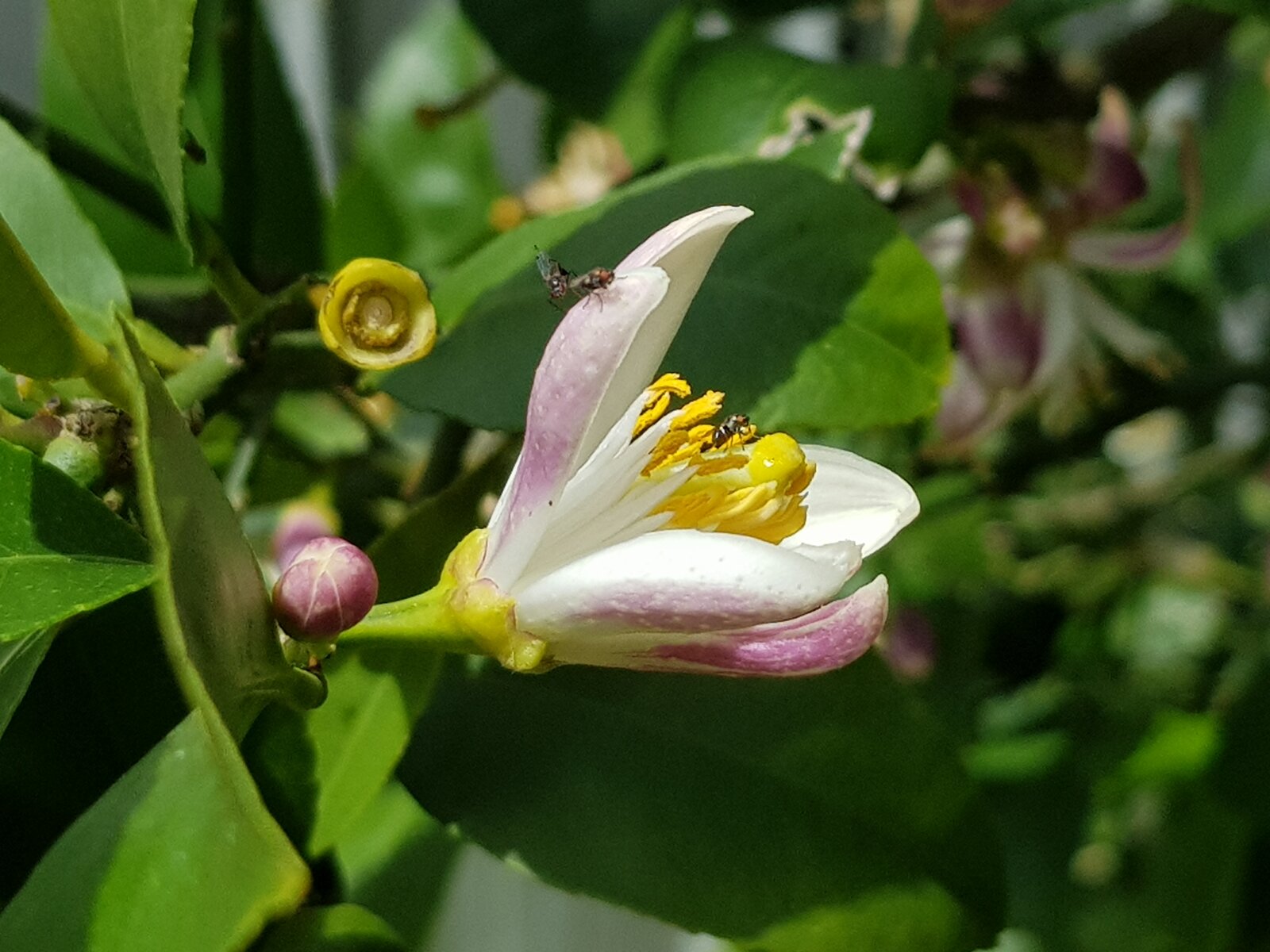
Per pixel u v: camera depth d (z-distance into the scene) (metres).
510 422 0.07
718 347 0.07
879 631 0.05
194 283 0.09
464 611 0.05
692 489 0.06
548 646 0.05
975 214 0.10
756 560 0.05
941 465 0.13
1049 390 0.11
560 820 0.07
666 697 0.07
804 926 0.07
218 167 0.09
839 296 0.07
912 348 0.07
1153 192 0.13
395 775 0.07
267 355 0.07
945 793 0.07
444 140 0.15
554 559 0.05
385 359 0.06
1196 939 0.15
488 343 0.07
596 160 0.12
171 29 0.05
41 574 0.05
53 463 0.06
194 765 0.05
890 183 0.09
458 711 0.07
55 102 0.10
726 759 0.07
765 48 0.09
